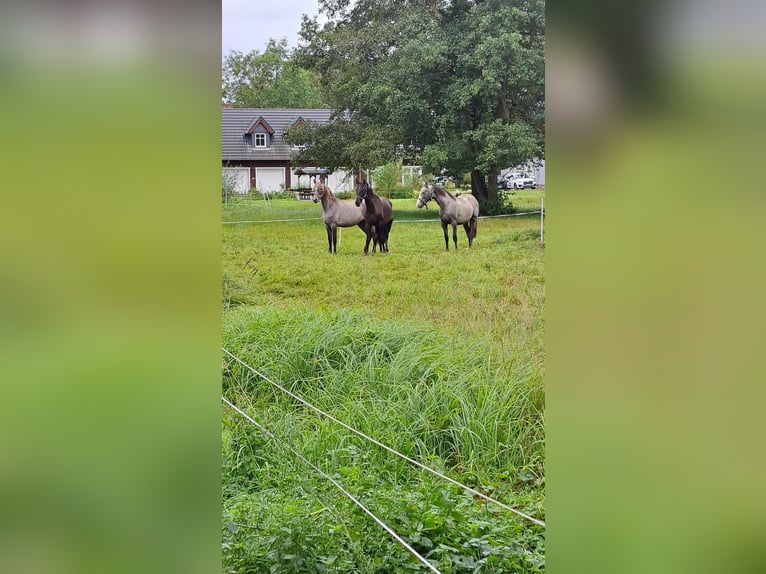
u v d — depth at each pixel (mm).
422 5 14438
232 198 13117
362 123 14312
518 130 14016
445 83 14312
